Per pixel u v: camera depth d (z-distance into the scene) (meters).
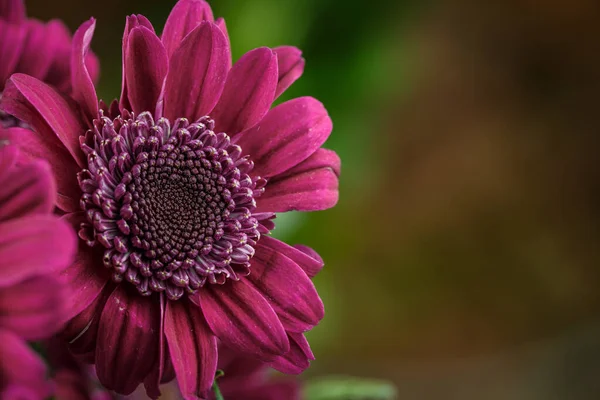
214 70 0.24
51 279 0.20
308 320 0.23
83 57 0.22
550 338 0.55
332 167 0.24
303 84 0.43
